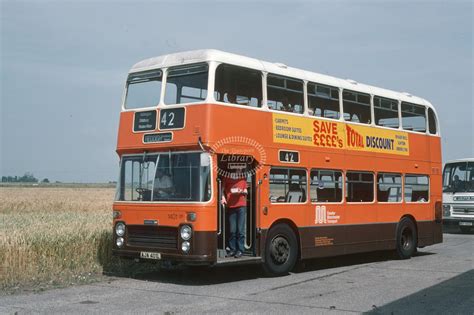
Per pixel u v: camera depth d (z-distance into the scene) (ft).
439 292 34.45
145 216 38.17
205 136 36.19
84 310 29.14
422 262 50.26
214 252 35.99
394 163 52.39
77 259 43.01
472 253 57.67
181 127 37.32
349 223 46.83
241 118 38.42
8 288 35.58
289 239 41.75
